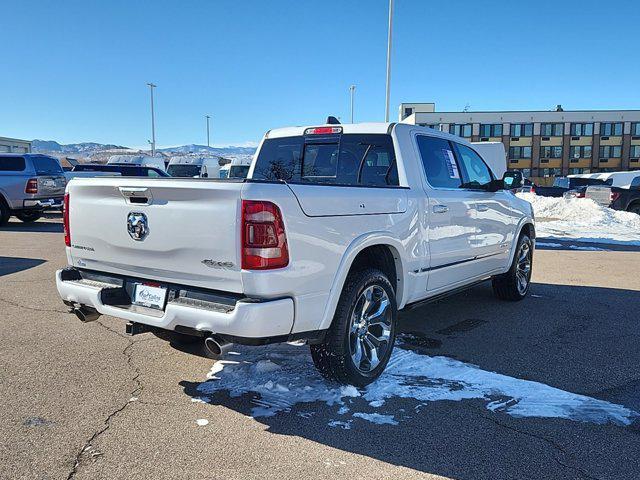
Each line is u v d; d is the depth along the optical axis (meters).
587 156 71.69
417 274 4.65
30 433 3.27
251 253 3.21
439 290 5.12
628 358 4.72
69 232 4.21
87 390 3.91
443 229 4.97
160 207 3.55
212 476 2.84
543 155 72.12
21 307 6.25
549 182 72.38
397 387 4.01
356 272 3.95
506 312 6.31
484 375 4.26
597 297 7.15
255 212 3.20
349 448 3.14
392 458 3.04
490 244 5.96
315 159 5.50
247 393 3.88
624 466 2.98
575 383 4.14
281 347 4.83
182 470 2.89
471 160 6.02
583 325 5.77
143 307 3.76
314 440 3.22
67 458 3.00
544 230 15.83
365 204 3.95
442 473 2.90
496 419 3.52
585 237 14.23
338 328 3.75
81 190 4.07
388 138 4.92
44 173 15.89
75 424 3.39
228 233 3.25
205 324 3.31
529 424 3.46
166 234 3.54
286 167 5.72
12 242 12.18
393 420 3.49
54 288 7.27
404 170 4.74
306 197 3.45
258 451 3.09
